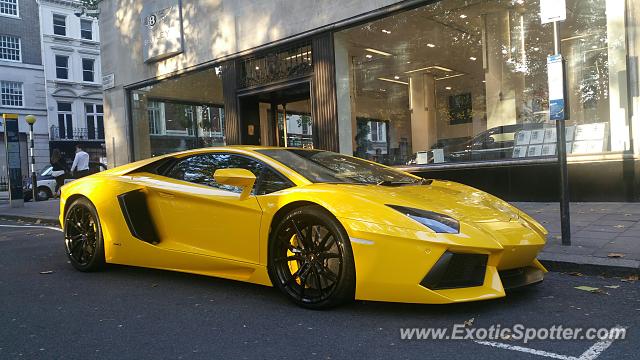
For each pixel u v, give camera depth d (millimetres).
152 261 4418
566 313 3320
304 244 3512
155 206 4438
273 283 3689
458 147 9367
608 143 7625
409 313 3342
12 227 9312
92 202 4824
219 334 3082
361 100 10125
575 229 5785
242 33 11367
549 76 5023
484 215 3447
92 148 35500
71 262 5012
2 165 32031
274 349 2812
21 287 4387
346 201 3332
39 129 33438
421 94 9672
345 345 2840
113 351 2852
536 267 3727
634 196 7340
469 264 3127
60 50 34625
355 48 10000
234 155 4203
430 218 3164
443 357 2656
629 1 7406
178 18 12602
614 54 7555
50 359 2756
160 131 13617
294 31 10406
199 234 4113
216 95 12164
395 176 4383
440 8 8867
